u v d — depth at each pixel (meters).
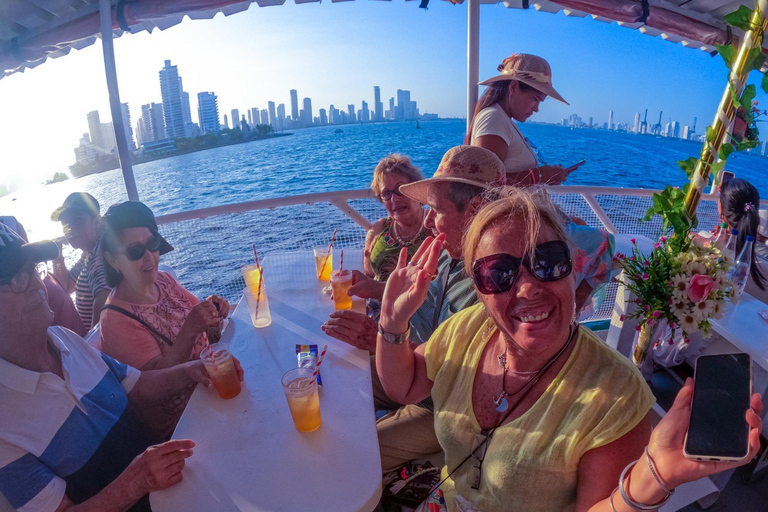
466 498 1.24
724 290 1.56
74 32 3.26
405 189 1.84
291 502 1.09
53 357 1.41
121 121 3.18
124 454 1.46
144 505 1.44
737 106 1.46
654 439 0.77
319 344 1.80
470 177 1.65
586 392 1.04
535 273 1.00
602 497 0.95
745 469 2.10
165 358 1.80
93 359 1.53
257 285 2.09
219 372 1.46
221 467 1.21
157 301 2.00
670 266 1.62
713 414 0.73
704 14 3.77
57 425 1.28
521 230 1.04
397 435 1.73
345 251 2.93
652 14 3.64
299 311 2.10
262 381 1.59
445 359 1.37
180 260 3.12
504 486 1.09
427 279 1.31
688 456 0.70
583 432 1.00
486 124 2.35
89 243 2.70
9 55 3.44
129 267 1.81
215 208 3.10
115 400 1.50
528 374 1.15
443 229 1.75
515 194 1.12
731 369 0.82
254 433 1.33
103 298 2.24
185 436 1.34
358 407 1.42
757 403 0.72
